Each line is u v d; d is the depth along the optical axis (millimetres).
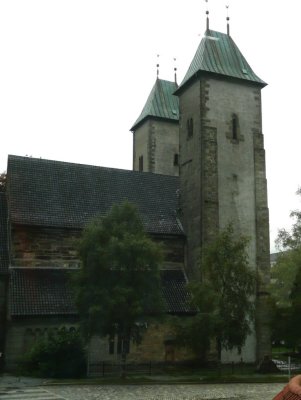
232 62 41375
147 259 26562
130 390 22812
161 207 40250
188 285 28938
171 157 50719
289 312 33938
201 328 26828
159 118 50750
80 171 40094
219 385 25203
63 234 35125
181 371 32344
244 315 28281
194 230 37844
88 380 26188
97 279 26531
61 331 29375
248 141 40031
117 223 27922
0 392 21766
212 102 39375
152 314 27750
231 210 38125
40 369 27672
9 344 29969
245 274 28359
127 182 41094
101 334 26719
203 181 37562
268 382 26641
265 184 39781
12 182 36500
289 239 41750
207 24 42750
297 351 48125
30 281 32625
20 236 34000
